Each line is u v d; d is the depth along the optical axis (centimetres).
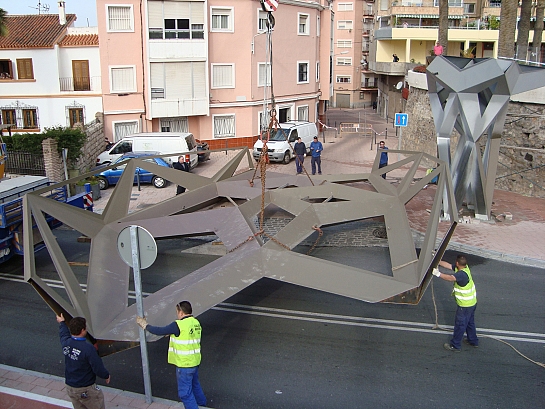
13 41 2809
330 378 736
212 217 929
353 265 1171
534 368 762
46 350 825
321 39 3466
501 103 1398
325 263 791
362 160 2520
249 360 783
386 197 1012
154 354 809
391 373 748
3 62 2825
